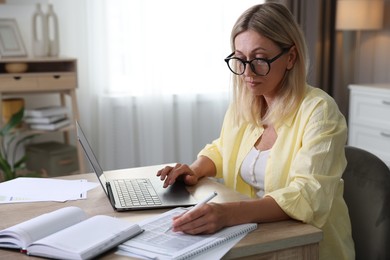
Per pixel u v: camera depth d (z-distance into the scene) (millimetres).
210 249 1021
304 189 1230
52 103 3324
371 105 3361
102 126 3381
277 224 1177
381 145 3307
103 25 3273
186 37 3525
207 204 1138
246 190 1665
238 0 3639
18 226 1056
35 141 3299
